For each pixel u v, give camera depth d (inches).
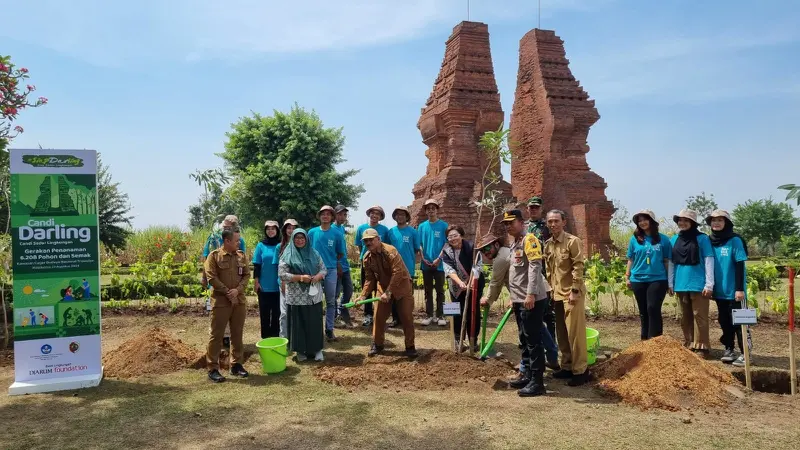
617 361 235.0
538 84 783.1
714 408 192.7
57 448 161.9
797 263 593.9
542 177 762.8
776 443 159.3
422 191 738.2
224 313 237.6
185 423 182.2
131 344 270.2
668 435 167.0
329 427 177.3
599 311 398.9
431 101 756.6
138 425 180.9
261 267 296.8
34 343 225.9
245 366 263.0
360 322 380.8
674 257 282.4
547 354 248.5
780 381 237.1
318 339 273.1
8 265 340.8
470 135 697.6
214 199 308.8
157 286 485.1
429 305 377.4
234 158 1063.0
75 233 232.4
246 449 159.3
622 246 848.9
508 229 222.5
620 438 164.9
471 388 221.6
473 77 706.2
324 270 279.1
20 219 225.1
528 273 208.1
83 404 205.2
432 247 371.9
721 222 269.7
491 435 168.4
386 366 248.2
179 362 259.1
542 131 774.5
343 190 1064.2
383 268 274.2
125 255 1014.4
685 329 291.6
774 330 345.1
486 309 263.9
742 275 260.7
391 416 187.6
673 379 206.2
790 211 1305.4
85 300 233.6
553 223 232.4
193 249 962.7
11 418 190.4
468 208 663.8
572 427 174.9
